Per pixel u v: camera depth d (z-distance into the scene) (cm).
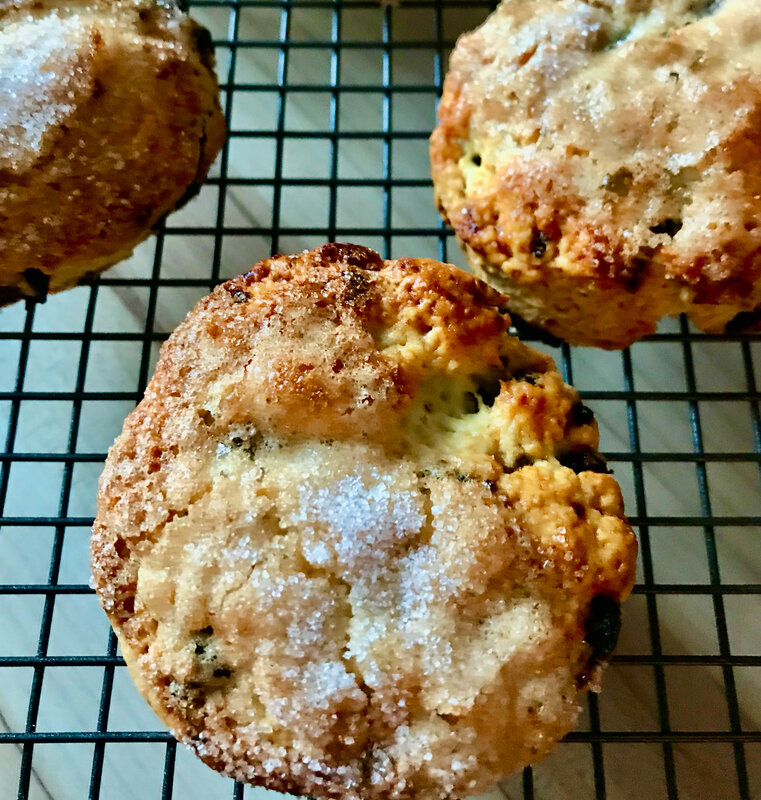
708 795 15
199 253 19
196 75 16
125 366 18
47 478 17
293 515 12
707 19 15
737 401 17
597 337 16
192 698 12
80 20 15
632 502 17
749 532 17
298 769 12
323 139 19
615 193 14
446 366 13
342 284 13
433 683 12
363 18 20
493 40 16
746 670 16
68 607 17
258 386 12
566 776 15
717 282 14
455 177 16
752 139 14
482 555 12
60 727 16
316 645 12
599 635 12
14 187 15
